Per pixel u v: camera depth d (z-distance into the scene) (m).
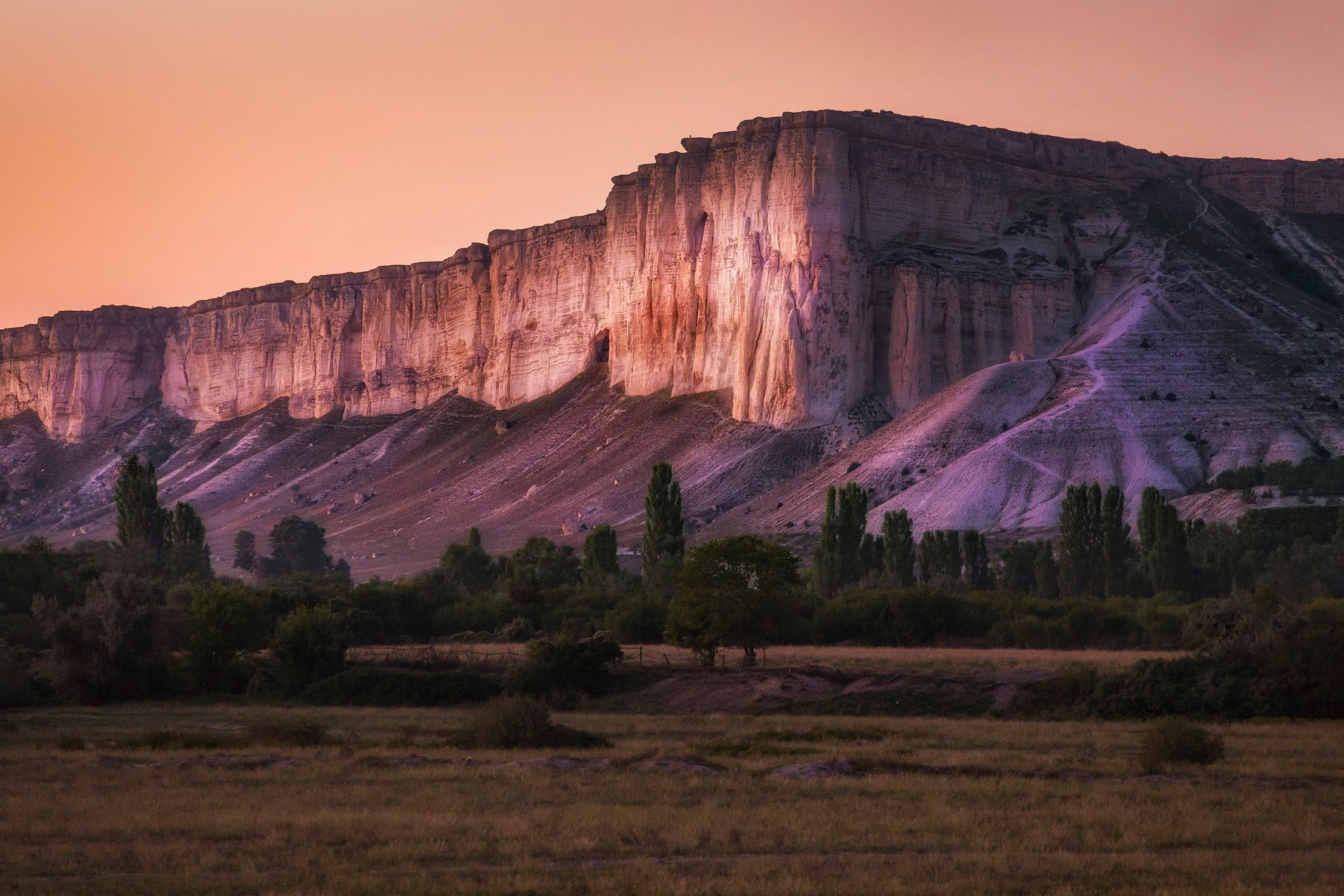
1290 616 80.44
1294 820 44.34
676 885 35.56
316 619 102.00
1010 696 82.62
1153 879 36.81
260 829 43.59
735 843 41.22
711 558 101.31
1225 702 76.75
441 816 44.88
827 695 87.19
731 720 79.38
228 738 69.69
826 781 52.22
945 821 43.91
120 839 42.66
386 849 40.41
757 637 101.81
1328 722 73.75
